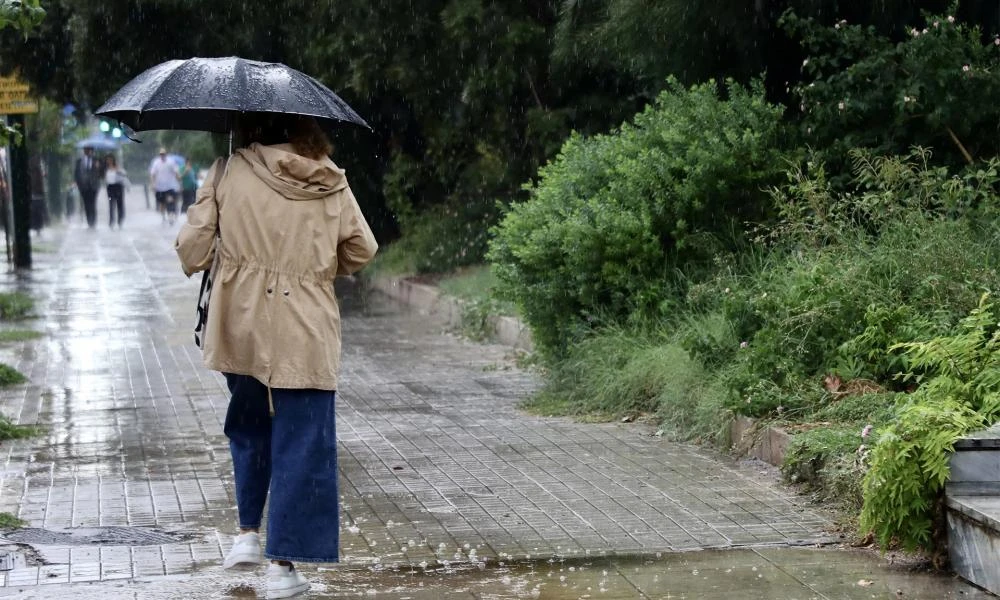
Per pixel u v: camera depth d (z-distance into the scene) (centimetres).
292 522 656
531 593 663
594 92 2175
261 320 654
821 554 730
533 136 2252
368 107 2591
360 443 1077
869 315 984
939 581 675
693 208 1273
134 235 4444
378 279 2589
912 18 1397
